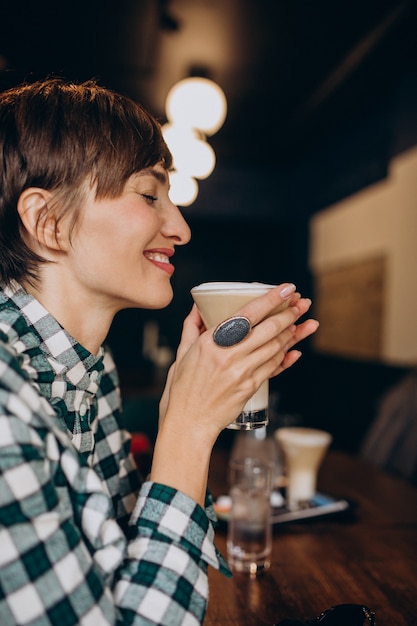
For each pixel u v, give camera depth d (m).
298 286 6.50
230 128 5.31
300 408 5.48
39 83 0.85
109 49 3.71
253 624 0.87
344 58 3.79
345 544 1.20
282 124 5.17
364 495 1.55
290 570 1.07
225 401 0.76
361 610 0.73
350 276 5.16
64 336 0.80
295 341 0.88
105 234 0.78
